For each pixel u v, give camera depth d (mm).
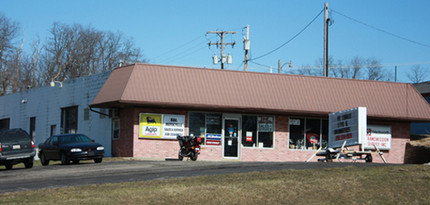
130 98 27547
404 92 33031
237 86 30109
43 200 12523
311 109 30625
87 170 20062
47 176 18391
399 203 11586
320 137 31562
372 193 12664
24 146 23656
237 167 18859
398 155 32625
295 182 14430
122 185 14570
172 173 17453
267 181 14727
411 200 11820
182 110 29297
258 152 30484
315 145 31391
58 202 12258
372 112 31547
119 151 30109
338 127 26250
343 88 32062
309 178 15062
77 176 17812
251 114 30609
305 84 31516
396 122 32781
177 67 29531
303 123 31406
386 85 33000
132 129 28500
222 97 29422
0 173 20844
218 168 18719
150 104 27906
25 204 12062
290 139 31109
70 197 12852
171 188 13828
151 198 12531
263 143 30641
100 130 32594
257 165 19516
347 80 32438
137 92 27875
